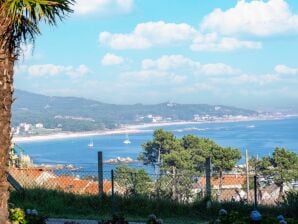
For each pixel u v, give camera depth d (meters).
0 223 6.81
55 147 121.75
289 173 17.19
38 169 17.20
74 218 12.85
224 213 8.59
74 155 94.00
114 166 22.81
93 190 15.77
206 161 14.30
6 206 6.89
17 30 6.71
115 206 13.91
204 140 41.28
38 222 8.86
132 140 146.00
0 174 6.78
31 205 13.62
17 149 18.08
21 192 14.42
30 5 6.45
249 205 13.68
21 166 18.23
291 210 13.09
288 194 14.12
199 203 13.84
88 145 125.25
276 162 27.83
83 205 14.06
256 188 13.88
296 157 28.06
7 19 6.57
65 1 6.69
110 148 113.81
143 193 14.93
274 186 17.02
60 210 13.61
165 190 15.26
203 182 16.33
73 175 16.70
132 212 13.77
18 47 6.80
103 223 9.12
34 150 110.56
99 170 14.69
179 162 38.31
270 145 101.31
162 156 39.84
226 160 32.34
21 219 8.50
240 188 15.92
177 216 13.53
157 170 27.62
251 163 29.41
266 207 13.62
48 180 16.62
